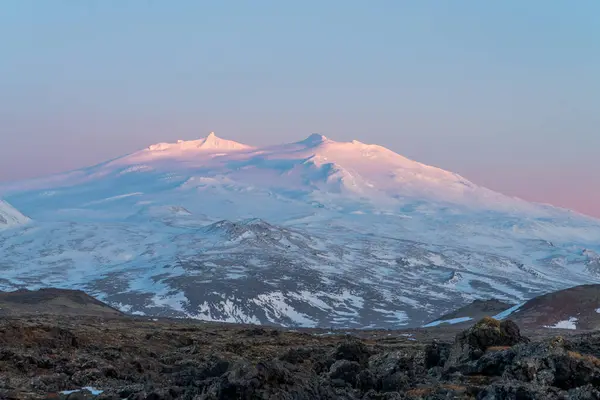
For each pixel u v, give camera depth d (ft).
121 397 142.41
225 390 130.62
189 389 137.69
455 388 143.54
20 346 181.57
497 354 158.20
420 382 159.12
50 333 196.75
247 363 138.92
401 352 194.90
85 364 166.30
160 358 203.10
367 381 158.40
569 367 142.00
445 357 177.17
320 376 166.09
